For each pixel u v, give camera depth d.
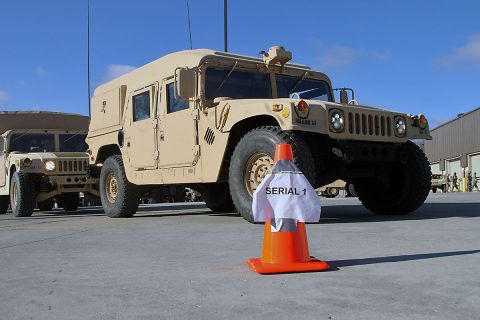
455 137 47.25
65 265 3.36
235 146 5.90
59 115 11.42
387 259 3.20
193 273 2.96
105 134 8.32
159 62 7.10
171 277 2.87
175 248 3.96
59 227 6.16
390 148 5.94
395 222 5.36
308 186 3.07
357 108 5.48
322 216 6.51
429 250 3.50
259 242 4.12
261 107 5.28
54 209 14.55
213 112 5.94
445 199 11.88
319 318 2.03
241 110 5.54
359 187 6.77
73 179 10.03
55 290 2.65
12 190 10.20
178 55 6.75
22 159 9.61
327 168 5.97
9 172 10.30
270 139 5.12
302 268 2.89
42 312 2.24
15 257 3.75
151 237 4.75
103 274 3.02
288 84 6.85
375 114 5.61
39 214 10.82
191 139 6.32
